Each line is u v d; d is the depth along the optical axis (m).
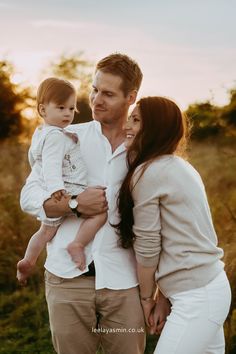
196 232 3.57
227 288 3.64
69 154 3.86
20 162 9.22
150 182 3.54
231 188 7.12
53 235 3.87
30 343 5.75
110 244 3.77
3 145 10.52
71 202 3.73
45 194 3.78
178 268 3.57
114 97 3.79
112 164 3.83
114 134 3.88
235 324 5.12
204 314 3.53
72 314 3.79
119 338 3.82
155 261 3.66
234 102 7.64
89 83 11.95
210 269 3.59
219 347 3.67
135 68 3.85
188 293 3.56
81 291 3.77
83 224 3.76
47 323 6.05
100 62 3.86
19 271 3.99
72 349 3.84
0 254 6.86
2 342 5.79
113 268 3.76
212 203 6.46
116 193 3.79
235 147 7.96
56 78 4.00
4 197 7.46
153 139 3.59
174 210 3.55
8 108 11.63
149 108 3.62
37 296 6.41
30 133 11.62
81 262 3.72
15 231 7.10
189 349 3.50
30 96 11.93
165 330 3.57
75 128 3.97
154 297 3.87
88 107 11.82
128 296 3.77
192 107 7.83
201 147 8.23
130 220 3.66
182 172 3.56
